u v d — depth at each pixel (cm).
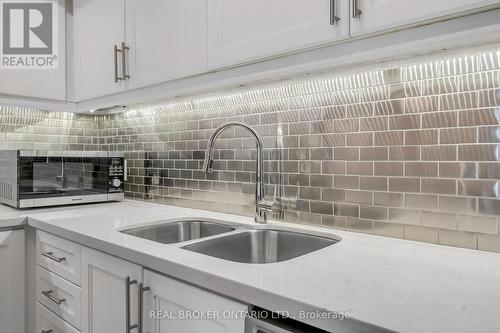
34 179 167
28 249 151
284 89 138
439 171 102
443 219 102
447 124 101
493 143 94
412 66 107
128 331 99
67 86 192
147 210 170
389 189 112
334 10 91
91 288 117
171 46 138
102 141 229
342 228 123
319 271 80
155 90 149
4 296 143
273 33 105
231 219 146
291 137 136
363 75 117
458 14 76
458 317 56
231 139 157
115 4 163
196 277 81
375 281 73
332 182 125
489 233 95
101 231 121
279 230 132
